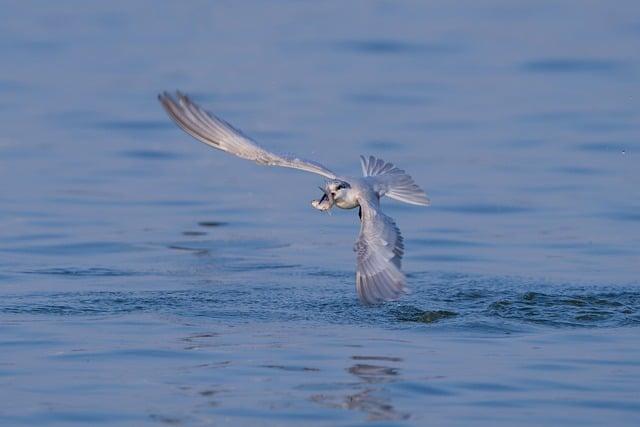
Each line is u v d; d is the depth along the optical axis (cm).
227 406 968
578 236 1703
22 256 1600
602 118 2391
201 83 2753
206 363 1094
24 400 982
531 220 1794
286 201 1956
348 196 930
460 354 1133
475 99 2588
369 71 2866
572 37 3186
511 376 1055
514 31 3288
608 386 1026
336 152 2167
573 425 926
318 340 1183
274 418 941
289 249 1672
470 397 995
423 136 2294
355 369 1076
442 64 2931
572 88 2667
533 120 2397
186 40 3262
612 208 1836
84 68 2950
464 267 1559
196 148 2297
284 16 3566
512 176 2028
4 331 1205
